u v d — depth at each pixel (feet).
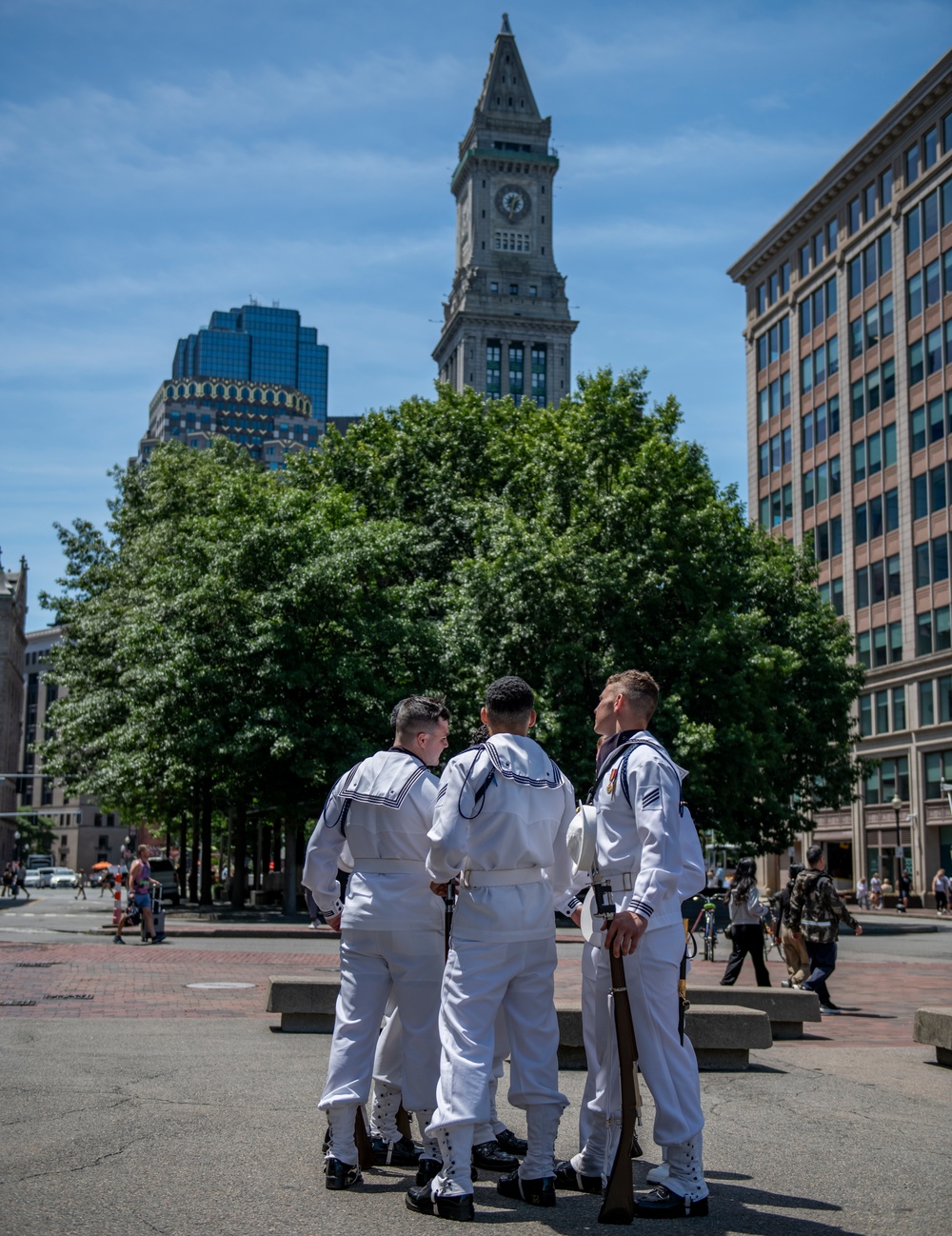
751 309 243.19
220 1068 24.14
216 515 121.29
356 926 16.35
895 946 88.89
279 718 105.40
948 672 175.11
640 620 103.45
